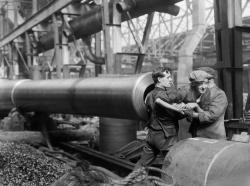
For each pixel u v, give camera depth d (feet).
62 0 45.19
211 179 12.56
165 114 16.12
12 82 34.30
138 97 18.30
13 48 74.64
